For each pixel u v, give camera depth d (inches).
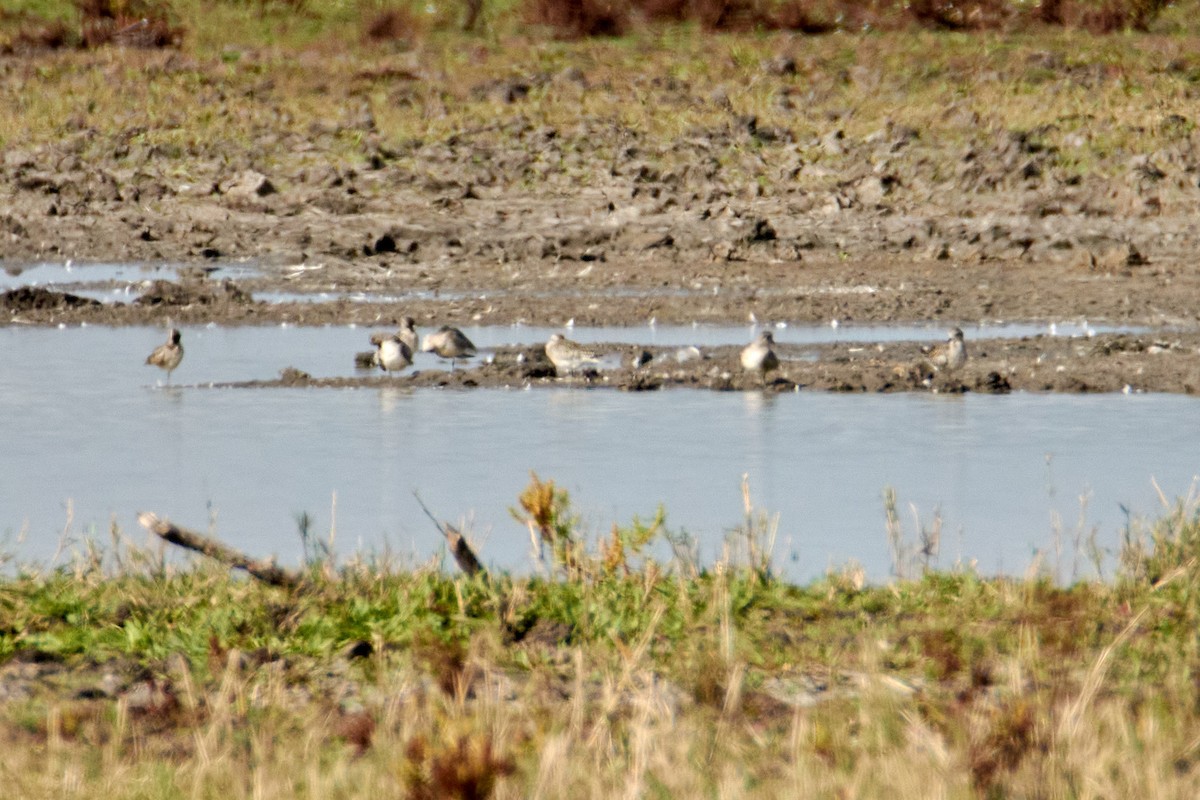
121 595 1384.1
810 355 3073.3
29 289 3673.7
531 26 6289.4
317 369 2972.4
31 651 1263.5
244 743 1058.7
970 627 1304.1
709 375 2847.0
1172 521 1599.4
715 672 1165.1
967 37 5944.9
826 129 5265.8
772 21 6161.4
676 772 952.3
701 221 4621.1
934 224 4461.1
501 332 3403.1
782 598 1397.6
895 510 1877.5
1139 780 940.6
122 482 2079.2
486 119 5447.8
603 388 2775.6
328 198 4913.9
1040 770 943.0
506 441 2327.8
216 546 1392.7
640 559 1514.5
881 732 1023.0
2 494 2009.1
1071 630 1264.8
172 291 3789.4
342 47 6190.9
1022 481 2046.0
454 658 1182.3
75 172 5221.5
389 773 952.3
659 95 5546.3
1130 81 5482.3
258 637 1285.7
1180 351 3061.0
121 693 1181.7
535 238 4419.3
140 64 5989.2
